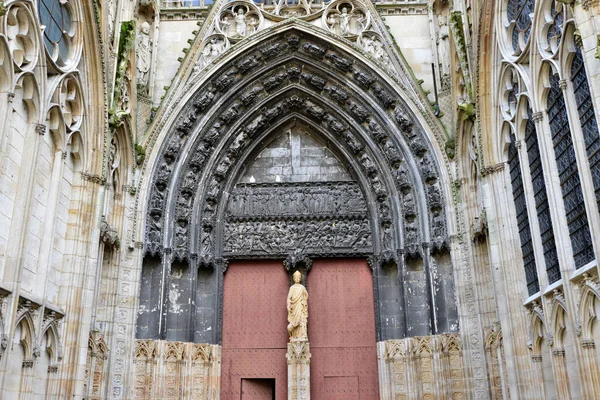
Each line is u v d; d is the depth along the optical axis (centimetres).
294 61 2656
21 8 1523
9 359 1488
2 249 1459
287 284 2638
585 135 1433
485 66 2047
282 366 2519
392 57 2534
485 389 2108
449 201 2366
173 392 2272
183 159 2505
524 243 1897
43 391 1677
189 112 2509
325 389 2484
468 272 2255
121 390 2138
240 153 2719
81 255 1873
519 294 1873
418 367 2311
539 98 1695
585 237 1473
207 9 2672
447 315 2319
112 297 2159
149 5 2603
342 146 2738
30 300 1555
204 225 2572
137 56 2502
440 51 2541
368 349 2527
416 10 2675
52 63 1702
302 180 2758
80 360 1800
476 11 2088
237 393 2492
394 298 2520
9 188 1500
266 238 2659
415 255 2434
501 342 1970
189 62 2502
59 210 1812
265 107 2706
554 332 1633
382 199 2592
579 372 1462
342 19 2598
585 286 1434
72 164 1923
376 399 2458
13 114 1525
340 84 2633
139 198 2352
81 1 1889
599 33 1255
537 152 1766
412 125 2494
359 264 2650
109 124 2056
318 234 2662
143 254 2322
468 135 2255
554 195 1609
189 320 2409
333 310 2591
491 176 2034
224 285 2636
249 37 2542
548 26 1639
